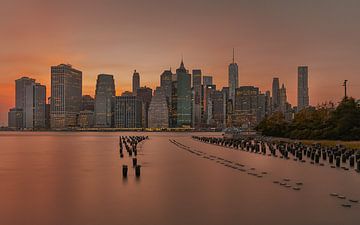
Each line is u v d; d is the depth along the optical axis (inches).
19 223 1240.2
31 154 4242.1
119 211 1380.4
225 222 1230.9
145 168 2647.6
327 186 1840.6
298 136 5841.5
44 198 1614.2
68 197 1631.4
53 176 2288.4
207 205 1460.4
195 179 2107.5
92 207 1443.2
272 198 1577.3
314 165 2714.1
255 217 1283.2
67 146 6215.6
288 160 3115.2
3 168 2743.6
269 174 2271.2
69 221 1257.4
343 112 4889.3
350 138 4692.4
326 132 5103.3
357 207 1408.7
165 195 1658.5
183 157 3555.6
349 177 2124.8
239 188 1815.9
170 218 1280.8
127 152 4362.7
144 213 1349.7
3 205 1486.2
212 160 3213.6
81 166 2849.4
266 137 7170.3
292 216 1289.4
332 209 1379.2
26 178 2215.8
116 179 2130.9
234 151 4298.7
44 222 1249.4
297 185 1878.7
